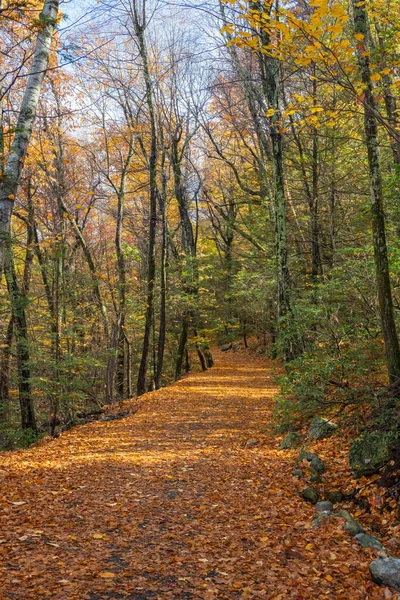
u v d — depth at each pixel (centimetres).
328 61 583
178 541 541
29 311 1714
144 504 670
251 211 2619
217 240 3394
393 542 566
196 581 443
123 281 2170
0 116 646
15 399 1827
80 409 1880
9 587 396
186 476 825
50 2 701
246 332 3847
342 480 763
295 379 1022
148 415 1554
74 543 514
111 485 764
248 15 592
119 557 488
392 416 745
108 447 1104
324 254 1955
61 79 1730
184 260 2861
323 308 1116
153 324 2630
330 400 970
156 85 2375
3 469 866
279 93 1423
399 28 960
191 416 1502
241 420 1406
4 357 1688
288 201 1986
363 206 1415
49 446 1160
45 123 1727
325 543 548
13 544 492
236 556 507
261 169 2128
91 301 2169
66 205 2080
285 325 1281
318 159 1736
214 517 630
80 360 1641
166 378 3180
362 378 951
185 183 2962
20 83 1458
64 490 718
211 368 3189
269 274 2084
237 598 418
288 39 579
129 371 2389
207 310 3019
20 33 944
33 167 1756
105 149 2345
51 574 431
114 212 2888
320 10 520
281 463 884
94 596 401
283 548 529
